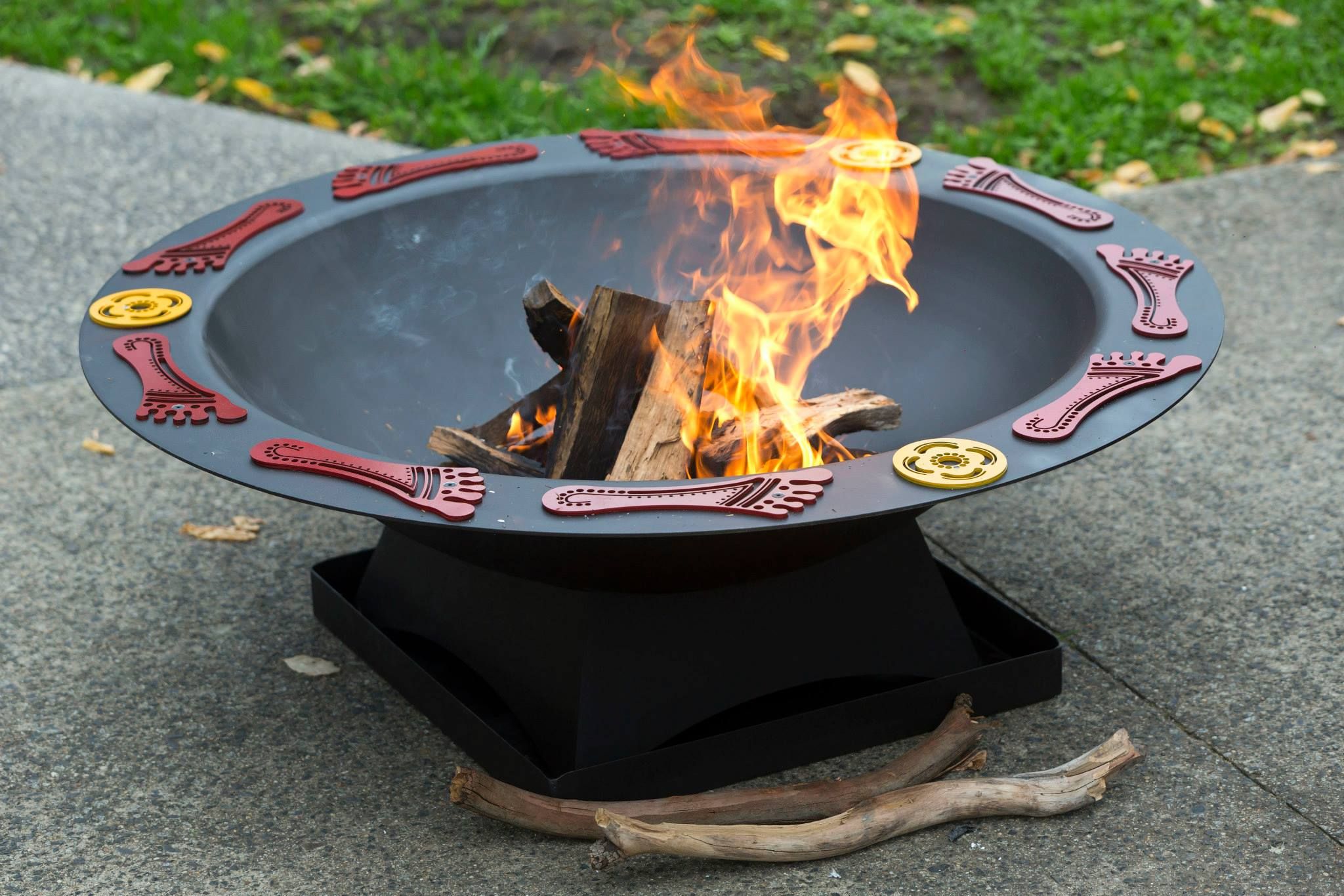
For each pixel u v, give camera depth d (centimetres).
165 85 448
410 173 235
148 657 210
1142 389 167
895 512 148
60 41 469
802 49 447
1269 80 414
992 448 156
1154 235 206
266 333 203
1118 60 434
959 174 230
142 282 200
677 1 473
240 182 382
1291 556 224
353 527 248
